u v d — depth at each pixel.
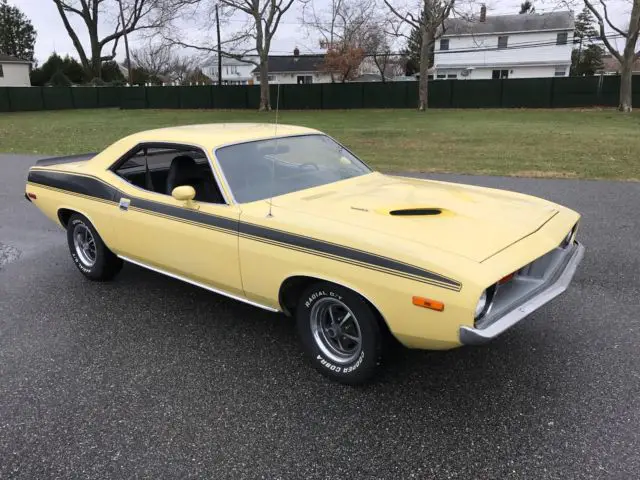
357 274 2.89
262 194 3.69
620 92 30.11
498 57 53.28
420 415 2.95
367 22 45.31
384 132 20.11
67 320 4.22
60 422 2.98
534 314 4.11
